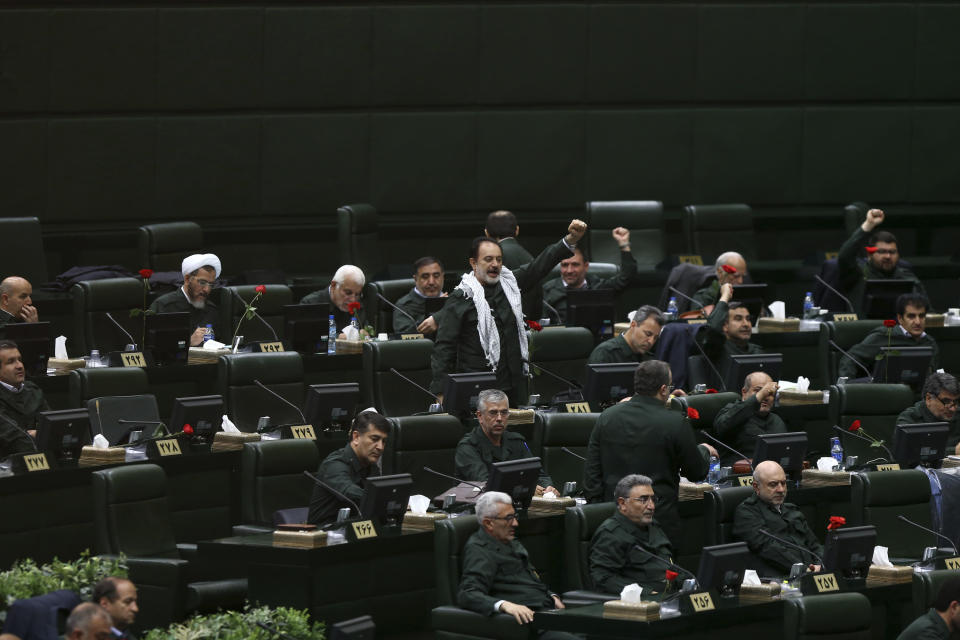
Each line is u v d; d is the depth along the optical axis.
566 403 32.09
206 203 48.16
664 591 24.95
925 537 29.69
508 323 32.19
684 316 38.78
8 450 30.02
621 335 33.22
